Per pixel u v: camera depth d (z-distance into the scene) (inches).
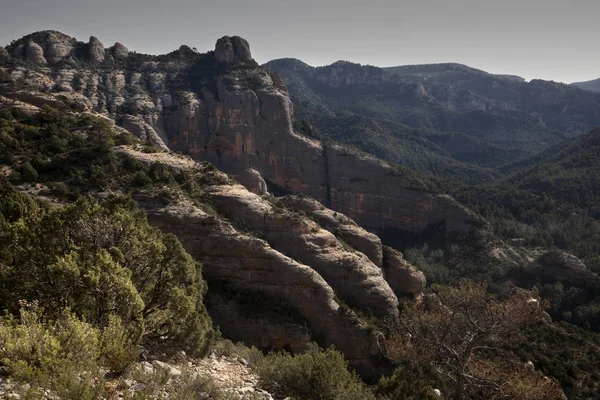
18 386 356.5
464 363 1151.0
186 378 486.3
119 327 508.1
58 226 673.6
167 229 1766.7
